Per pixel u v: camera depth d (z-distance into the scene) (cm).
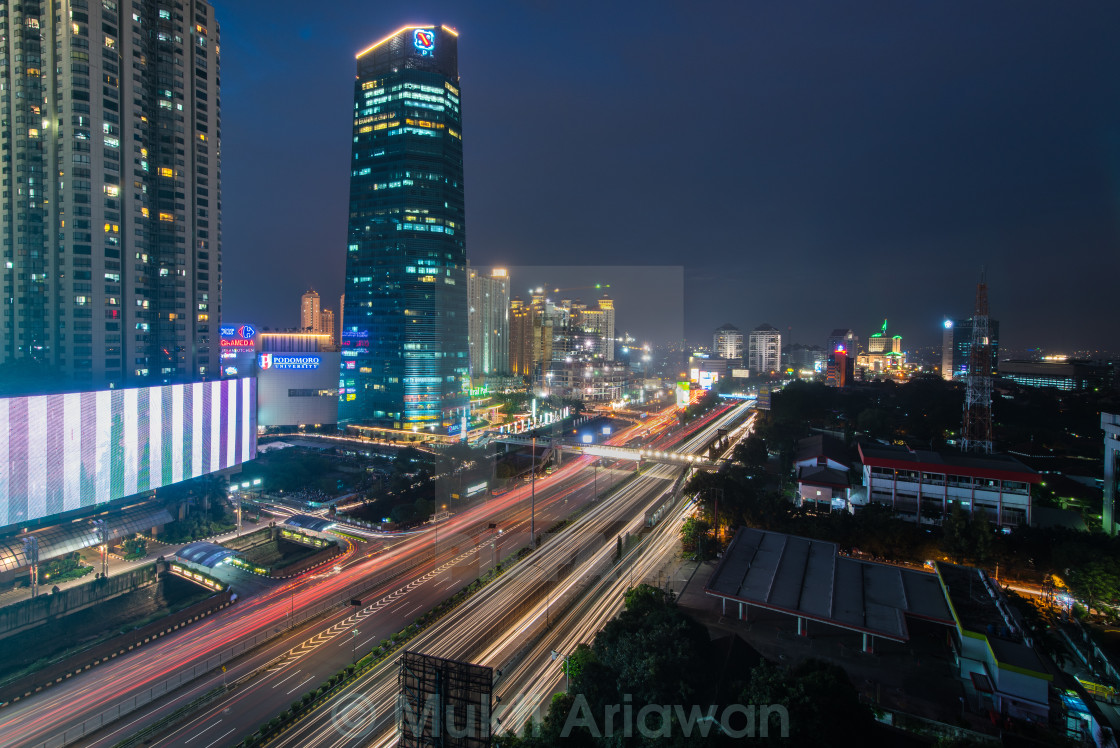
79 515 9612
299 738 4947
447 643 6272
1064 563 7019
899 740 4475
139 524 9850
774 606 5972
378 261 19838
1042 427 15925
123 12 11850
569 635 6194
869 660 5594
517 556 8588
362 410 19975
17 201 11525
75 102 11125
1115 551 7012
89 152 11275
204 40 13625
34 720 5394
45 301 11431
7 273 11694
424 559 9069
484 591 7488
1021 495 9094
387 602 7581
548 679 5378
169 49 12812
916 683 5225
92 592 8200
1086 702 4725
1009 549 7594
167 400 10538
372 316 19838
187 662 6328
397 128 19875
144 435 10031
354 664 6041
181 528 10538
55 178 11331
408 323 19212
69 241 11188
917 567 7775
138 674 6109
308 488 13475
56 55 11238
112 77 11650
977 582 6341
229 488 12275
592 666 4453
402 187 19688
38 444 8394
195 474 11150
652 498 11325
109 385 11662
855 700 4081
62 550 8594
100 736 5125
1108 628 6400
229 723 5241
